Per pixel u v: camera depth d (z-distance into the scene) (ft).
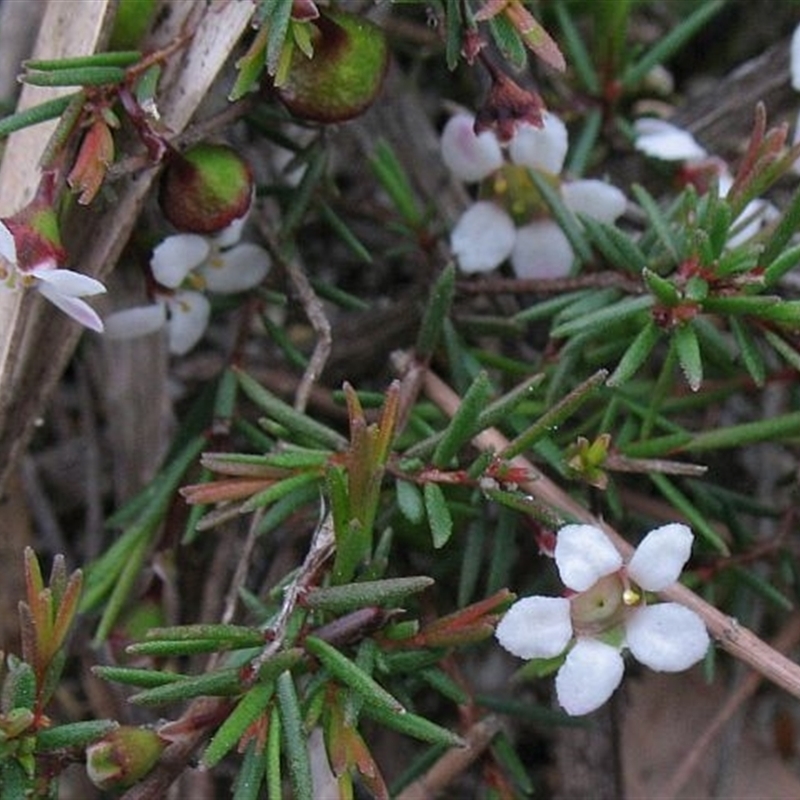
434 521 0.30
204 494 0.30
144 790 0.29
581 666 0.29
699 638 0.29
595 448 0.31
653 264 0.32
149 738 0.28
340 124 0.33
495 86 0.31
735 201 0.31
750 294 0.30
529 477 0.30
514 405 0.30
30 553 0.28
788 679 0.30
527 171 0.34
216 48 0.31
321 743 0.31
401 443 0.33
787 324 0.31
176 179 0.31
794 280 0.34
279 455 0.30
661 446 0.32
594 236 0.32
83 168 0.30
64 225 0.32
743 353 0.31
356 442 0.28
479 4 0.32
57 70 0.30
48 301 0.32
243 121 0.35
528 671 0.32
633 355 0.30
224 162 0.31
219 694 0.28
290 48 0.30
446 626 0.30
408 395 0.33
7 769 0.28
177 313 0.34
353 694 0.29
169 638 0.28
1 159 0.33
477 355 0.34
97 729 0.28
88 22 0.32
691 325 0.30
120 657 0.34
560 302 0.33
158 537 0.34
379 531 0.34
